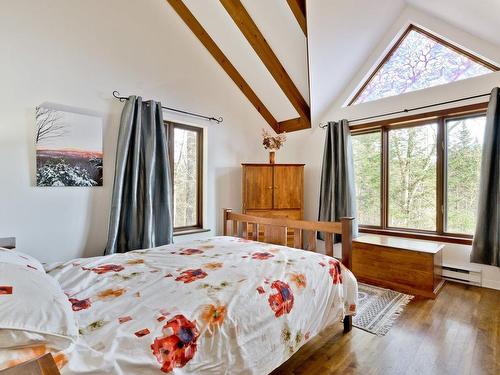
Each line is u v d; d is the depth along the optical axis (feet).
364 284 9.95
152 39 10.03
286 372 5.25
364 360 5.61
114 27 9.09
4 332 2.48
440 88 10.23
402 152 11.68
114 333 3.12
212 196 12.23
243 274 5.00
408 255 9.11
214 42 11.62
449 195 10.46
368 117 12.08
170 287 4.40
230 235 9.49
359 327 6.89
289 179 12.98
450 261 10.11
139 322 3.37
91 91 8.57
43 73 7.68
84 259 5.98
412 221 11.42
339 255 13.19
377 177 12.39
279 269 5.32
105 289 4.32
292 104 13.25
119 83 9.18
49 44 7.79
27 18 7.43
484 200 8.97
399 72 11.50
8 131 7.16
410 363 5.49
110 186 9.00
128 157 9.02
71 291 4.23
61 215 8.03
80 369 2.65
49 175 7.74
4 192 7.13
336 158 12.69
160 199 9.78
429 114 10.52
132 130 9.09
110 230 8.54
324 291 5.56
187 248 6.94
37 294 3.07
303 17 9.44
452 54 10.18
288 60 11.59
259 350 4.14
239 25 10.46
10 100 7.20
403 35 11.35
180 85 10.87
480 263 9.17
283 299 4.68
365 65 12.04
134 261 5.82
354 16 9.75
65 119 8.00
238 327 3.92
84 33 8.43
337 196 12.60
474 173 9.89
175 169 11.27
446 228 10.54
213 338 3.63
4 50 7.11
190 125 11.63
